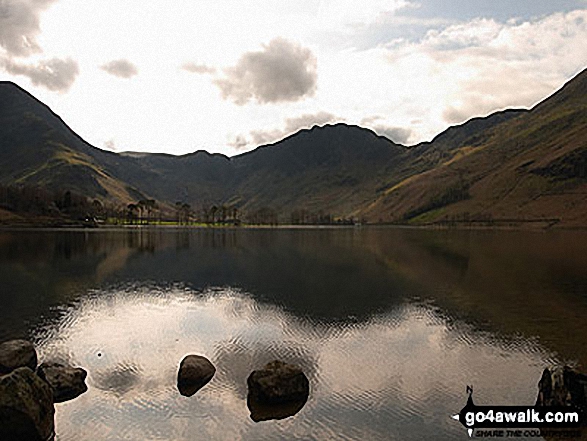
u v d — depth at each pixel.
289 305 57.19
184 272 84.94
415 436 24.83
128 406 27.89
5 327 45.09
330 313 53.00
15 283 69.19
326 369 34.84
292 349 39.69
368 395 30.06
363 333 44.91
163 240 167.00
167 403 28.36
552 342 41.94
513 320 49.94
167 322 48.28
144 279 75.88
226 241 168.50
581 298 61.81
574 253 123.31
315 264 99.44
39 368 31.06
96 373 33.34
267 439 24.31
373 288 69.56
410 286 71.38
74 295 61.22
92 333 43.59
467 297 62.59
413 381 32.62
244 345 40.69
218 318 50.34
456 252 127.62
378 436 24.73
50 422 24.30
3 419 22.28
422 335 44.28
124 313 51.97
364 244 158.38
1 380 23.28
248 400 28.91
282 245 151.88
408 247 145.00
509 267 94.31
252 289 68.19
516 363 36.47
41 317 49.19
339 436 24.69
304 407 28.11
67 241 147.88
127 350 38.75
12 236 165.75
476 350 39.72
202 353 38.31
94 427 25.23
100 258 103.62
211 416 26.73
